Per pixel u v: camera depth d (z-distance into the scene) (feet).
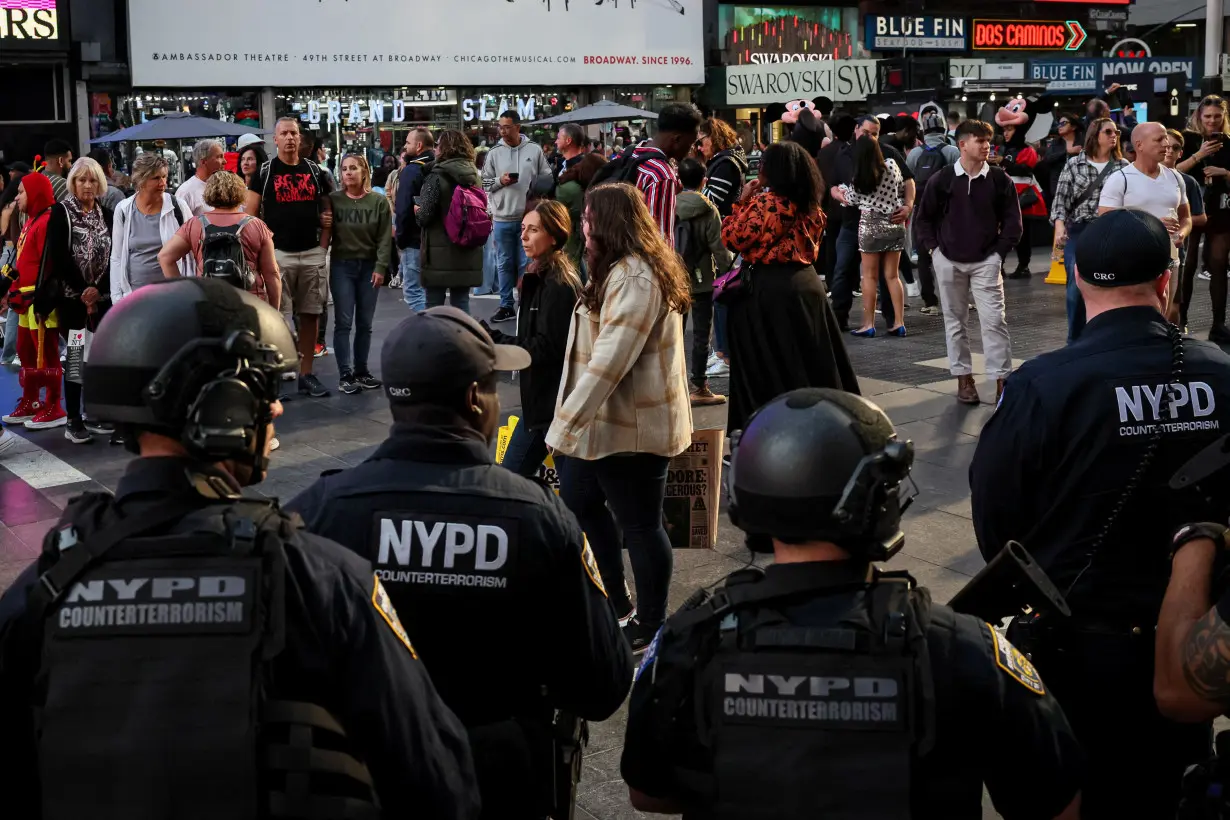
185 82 66.39
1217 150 30.83
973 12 88.17
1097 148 26.45
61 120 63.21
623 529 13.97
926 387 27.68
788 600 5.62
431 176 29.37
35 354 25.40
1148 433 8.14
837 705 5.33
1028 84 57.82
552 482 16.14
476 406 7.72
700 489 15.62
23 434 25.11
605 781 11.79
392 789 5.33
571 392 13.52
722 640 5.56
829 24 84.43
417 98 73.36
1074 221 26.50
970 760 5.48
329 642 5.13
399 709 5.29
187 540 5.01
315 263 27.71
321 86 70.28
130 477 5.26
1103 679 8.25
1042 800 5.71
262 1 67.82
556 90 77.46
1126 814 8.48
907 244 41.65
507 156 38.22
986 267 25.29
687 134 19.95
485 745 7.34
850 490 5.48
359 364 28.58
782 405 5.84
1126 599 8.23
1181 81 59.52
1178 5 102.78
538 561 7.42
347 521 7.36
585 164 32.32
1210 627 6.42
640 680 5.94
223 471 5.40
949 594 15.92
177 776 4.66
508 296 38.32
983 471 8.70
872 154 32.60
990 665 5.51
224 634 4.83
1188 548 6.95
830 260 41.09
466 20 73.31
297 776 4.81
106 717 4.72
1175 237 25.55
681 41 79.15
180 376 5.21
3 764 5.06
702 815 5.64
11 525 19.48
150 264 24.38
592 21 76.59
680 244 25.16
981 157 24.93
